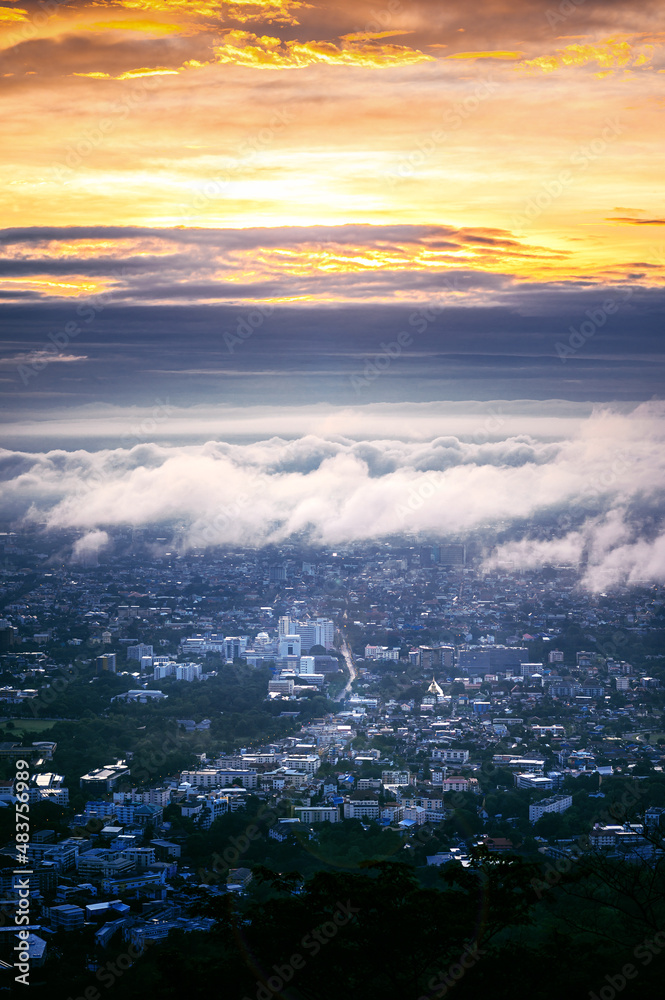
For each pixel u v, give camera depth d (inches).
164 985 2235.5
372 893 2180.1
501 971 2139.5
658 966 2396.7
